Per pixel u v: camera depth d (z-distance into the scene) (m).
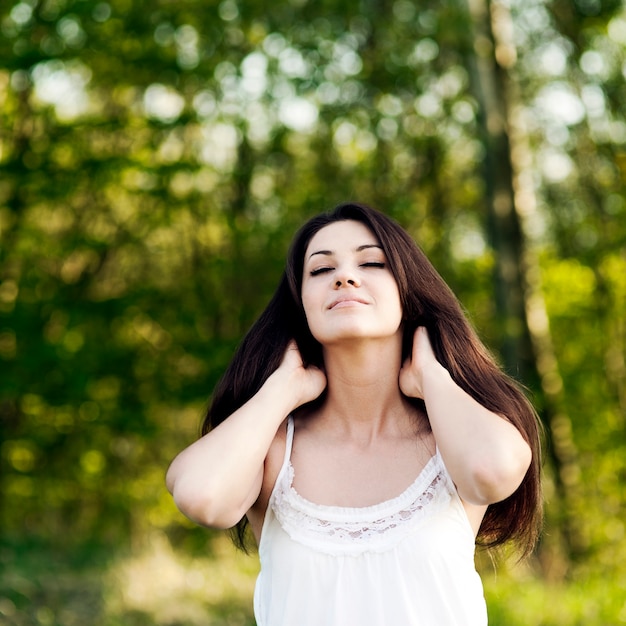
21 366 8.11
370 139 9.76
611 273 10.73
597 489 10.63
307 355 2.56
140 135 8.92
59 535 9.45
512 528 2.53
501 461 2.16
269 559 2.30
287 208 9.66
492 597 6.75
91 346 8.66
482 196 10.24
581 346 11.52
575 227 10.45
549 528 9.53
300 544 2.25
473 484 2.17
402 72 9.40
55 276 9.06
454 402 2.28
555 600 7.15
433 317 2.48
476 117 9.96
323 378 2.49
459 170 10.36
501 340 9.84
